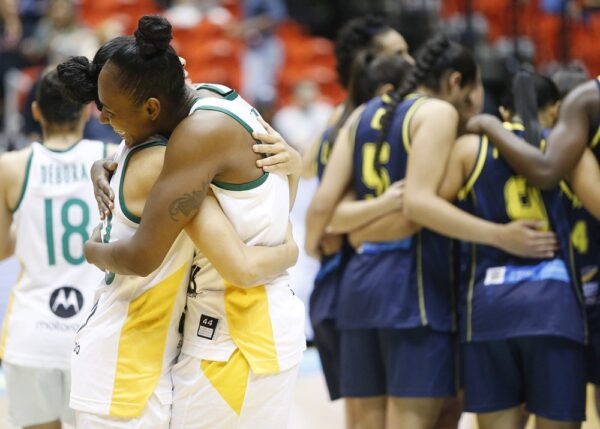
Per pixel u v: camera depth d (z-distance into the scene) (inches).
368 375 209.6
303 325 150.6
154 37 135.0
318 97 597.0
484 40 556.1
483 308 192.4
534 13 598.5
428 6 560.4
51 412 198.8
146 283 145.2
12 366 196.1
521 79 199.5
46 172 197.6
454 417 228.4
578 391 189.5
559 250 193.6
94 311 148.6
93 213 197.9
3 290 296.7
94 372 144.7
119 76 136.7
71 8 479.8
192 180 136.9
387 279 203.2
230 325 144.6
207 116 138.9
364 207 207.3
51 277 196.1
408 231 203.2
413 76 211.8
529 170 188.1
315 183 376.8
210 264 145.6
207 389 143.6
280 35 651.5
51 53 466.9
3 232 199.6
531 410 191.8
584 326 192.1
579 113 188.7
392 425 203.9
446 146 197.6
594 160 191.8
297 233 370.6
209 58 580.4
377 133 209.5
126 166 144.3
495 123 195.3
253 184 142.9
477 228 191.8
